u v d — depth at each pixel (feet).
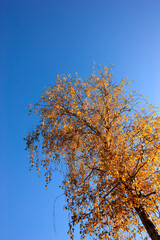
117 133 26.40
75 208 22.02
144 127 24.16
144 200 21.26
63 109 29.32
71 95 30.50
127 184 21.71
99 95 30.25
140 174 23.79
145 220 22.67
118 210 21.24
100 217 20.83
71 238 20.24
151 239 21.76
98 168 24.63
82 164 27.27
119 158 22.34
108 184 22.22
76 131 26.76
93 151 24.64
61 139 26.30
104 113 28.14
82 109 28.40
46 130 27.55
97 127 27.40
